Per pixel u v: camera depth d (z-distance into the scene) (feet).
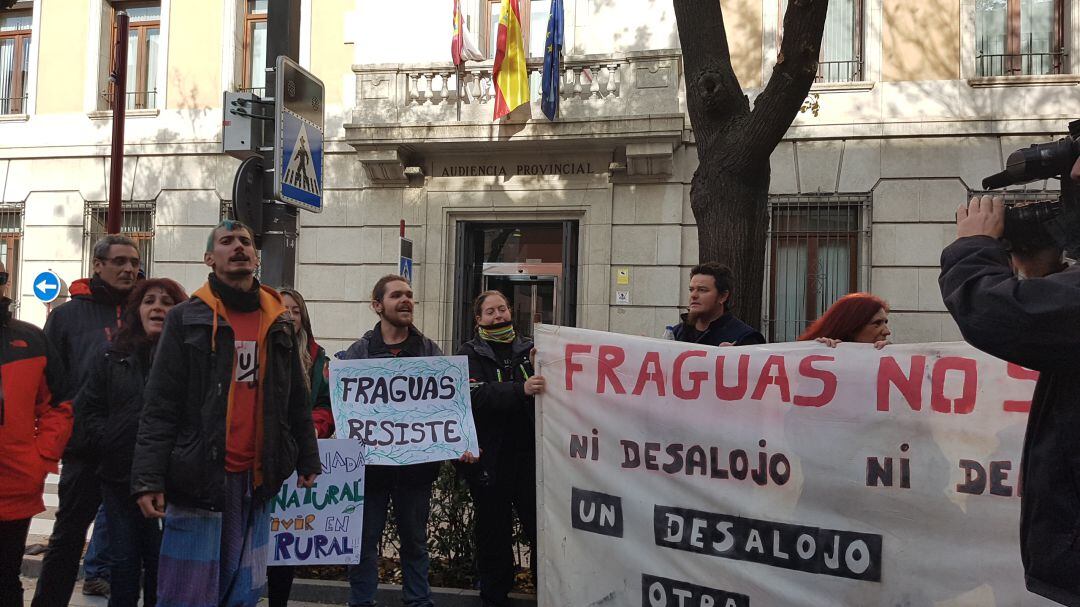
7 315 12.16
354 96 42.80
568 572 12.92
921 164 37.42
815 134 38.19
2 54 48.06
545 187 40.83
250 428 11.56
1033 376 10.70
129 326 13.66
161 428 11.02
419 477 14.74
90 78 45.78
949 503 10.83
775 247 39.01
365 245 42.34
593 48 40.47
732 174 20.45
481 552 15.08
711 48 21.11
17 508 11.87
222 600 11.52
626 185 39.96
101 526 16.78
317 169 19.81
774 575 11.54
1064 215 6.57
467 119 40.14
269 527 12.34
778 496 11.66
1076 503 6.21
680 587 12.09
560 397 13.28
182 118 44.57
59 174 45.73
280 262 18.80
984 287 6.36
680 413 12.41
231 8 44.60
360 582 14.60
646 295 39.47
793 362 11.82
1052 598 6.35
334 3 43.45
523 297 42.63
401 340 15.85
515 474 15.16
